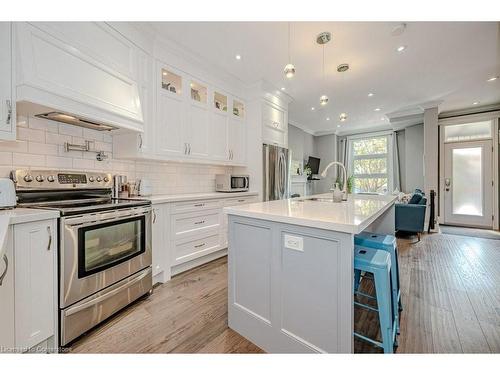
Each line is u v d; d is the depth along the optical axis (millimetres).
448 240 4305
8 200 1522
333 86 4051
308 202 2277
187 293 2246
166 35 2555
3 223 1128
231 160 3680
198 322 1790
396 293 1630
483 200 5422
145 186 2623
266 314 1509
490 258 3279
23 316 1300
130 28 2279
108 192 2375
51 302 1439
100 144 2406
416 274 2709
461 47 2846
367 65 3291
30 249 1335
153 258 2334
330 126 7090
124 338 1592
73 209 1551
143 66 2445
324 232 1241
